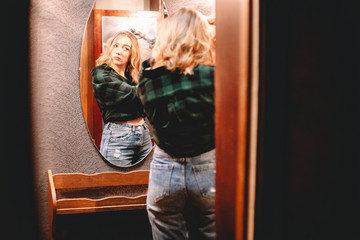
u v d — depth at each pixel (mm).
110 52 1744
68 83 1711
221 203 802
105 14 1728
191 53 1124
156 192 1211
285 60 636
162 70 1146
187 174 1164
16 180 1671
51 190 1583
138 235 1909
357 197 548
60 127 1718
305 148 617
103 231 1863
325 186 591
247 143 704
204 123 1125
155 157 1234
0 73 1612
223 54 772
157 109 1156
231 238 760
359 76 533
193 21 1166
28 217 1701
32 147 1686
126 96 1771
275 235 681
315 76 593
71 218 1814
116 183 1783
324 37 576
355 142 545
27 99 1662
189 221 1583
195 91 1102
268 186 683
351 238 558
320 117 589
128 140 1794
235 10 712
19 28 1627
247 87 695
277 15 641
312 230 618
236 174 725
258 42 677
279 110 651
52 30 1669
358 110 538
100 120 1761
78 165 1755
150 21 1781
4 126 1635
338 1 556
